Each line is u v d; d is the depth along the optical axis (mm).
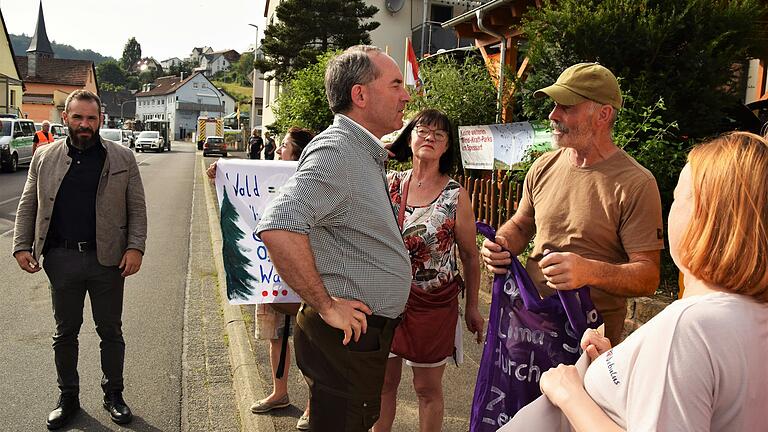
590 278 2225
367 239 2176
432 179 3164
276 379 3760
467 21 10000
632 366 1382
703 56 5191
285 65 24969
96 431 3672
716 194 1316
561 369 1652
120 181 3645
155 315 6059
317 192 2049
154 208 14234
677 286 4758
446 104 8812
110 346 3812
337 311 2072
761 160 1301
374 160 2242
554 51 5816
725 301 1284
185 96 105750
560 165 2684
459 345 3189
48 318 5836
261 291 3561
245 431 3645
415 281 3012
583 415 1473
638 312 4512
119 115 130375
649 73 5281
